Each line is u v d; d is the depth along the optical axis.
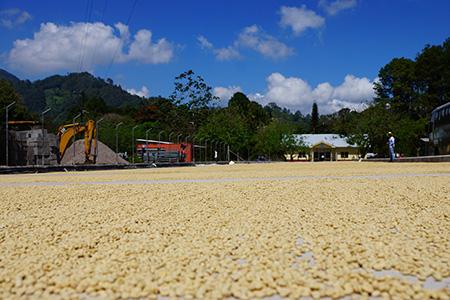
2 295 3.88
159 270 4.42
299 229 6.51
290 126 90.44
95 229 6.93
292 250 5.25
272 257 4.89
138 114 99.19
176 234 6.38
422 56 72.94
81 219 7.95
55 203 10.36
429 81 72.44
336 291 3.76
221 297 3.70
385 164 31.02
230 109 89.31
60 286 4.02
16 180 19.42
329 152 92.75
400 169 21.31
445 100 70.44
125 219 7.85
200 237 6.09
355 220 7.17
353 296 3.68
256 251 5.15
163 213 8.37
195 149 62.31
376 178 15.20
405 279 4.15
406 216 7.48
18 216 8.55
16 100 62.31
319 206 8.79
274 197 10.41
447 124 34.53
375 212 7.96
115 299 3.75
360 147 70.69
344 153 92.12
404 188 11.46
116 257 5.00
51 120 66.19
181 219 7.68
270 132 84.75
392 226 6.68
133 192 12.31
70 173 27.23
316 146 91.38
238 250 5.25
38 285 4.03
